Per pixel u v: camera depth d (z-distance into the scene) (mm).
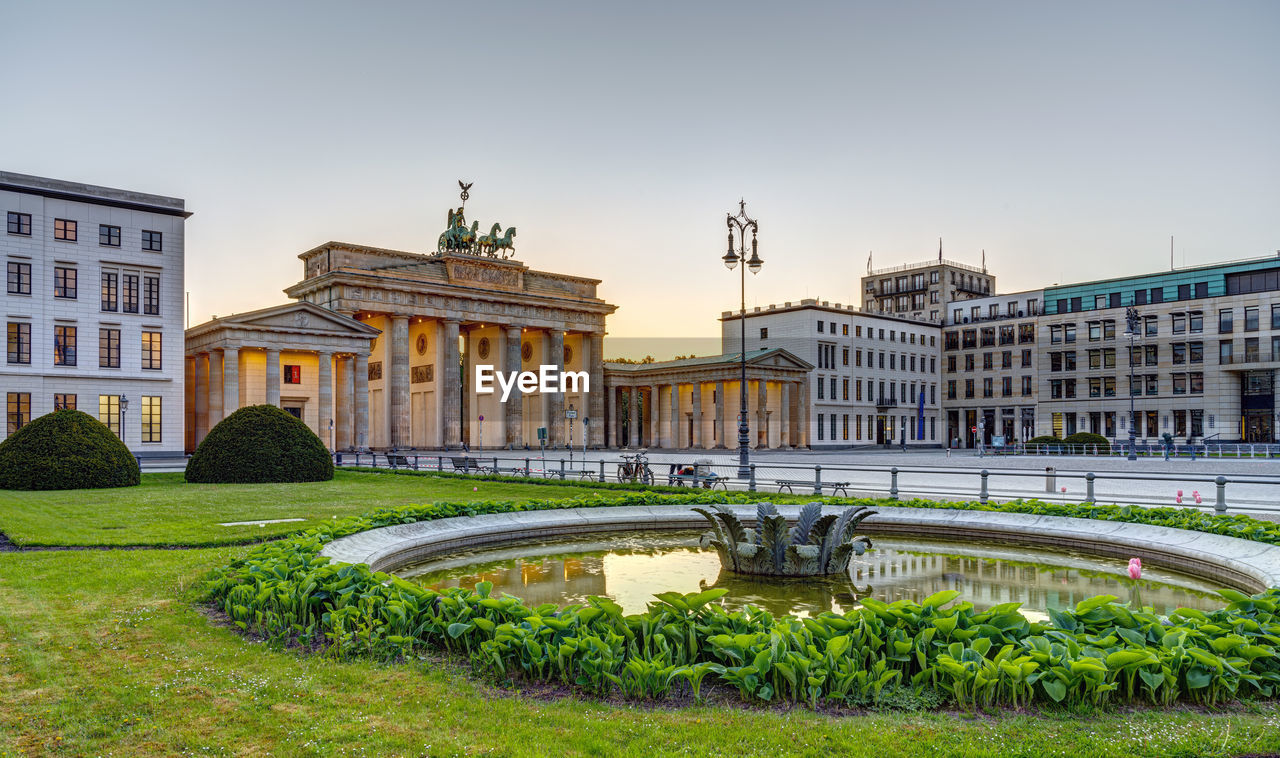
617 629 9922
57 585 14539
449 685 9344
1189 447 78188
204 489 35750
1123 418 112438
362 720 8258
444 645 10758
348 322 84312
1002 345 127750
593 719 8344
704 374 109750
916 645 9250
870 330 124375
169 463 63781
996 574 17891
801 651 9156
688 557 20141
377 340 101062
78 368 64938
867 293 151875
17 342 62531
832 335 118125
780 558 17391
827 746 7688
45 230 63938
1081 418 116875
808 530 17594
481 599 10578
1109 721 8367
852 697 8945
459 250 104125
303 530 19797
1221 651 9273
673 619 9930
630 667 9031
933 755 7504
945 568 18641
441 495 32969
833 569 17609
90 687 9227
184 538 20328
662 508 25094
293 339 81125
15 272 62562
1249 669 9258
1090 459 71500
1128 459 69500
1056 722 8328
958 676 8719
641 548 21562
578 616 10047
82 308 65250
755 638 9289
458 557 20188
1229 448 85875
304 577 12203
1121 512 21078
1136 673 8945
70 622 12055
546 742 7730
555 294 111438
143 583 14758
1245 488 36688
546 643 9547
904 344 130000
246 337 77938
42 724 8180
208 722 8234
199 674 9664
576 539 23078
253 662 10164
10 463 35719
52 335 64000
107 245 66750
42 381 63406
